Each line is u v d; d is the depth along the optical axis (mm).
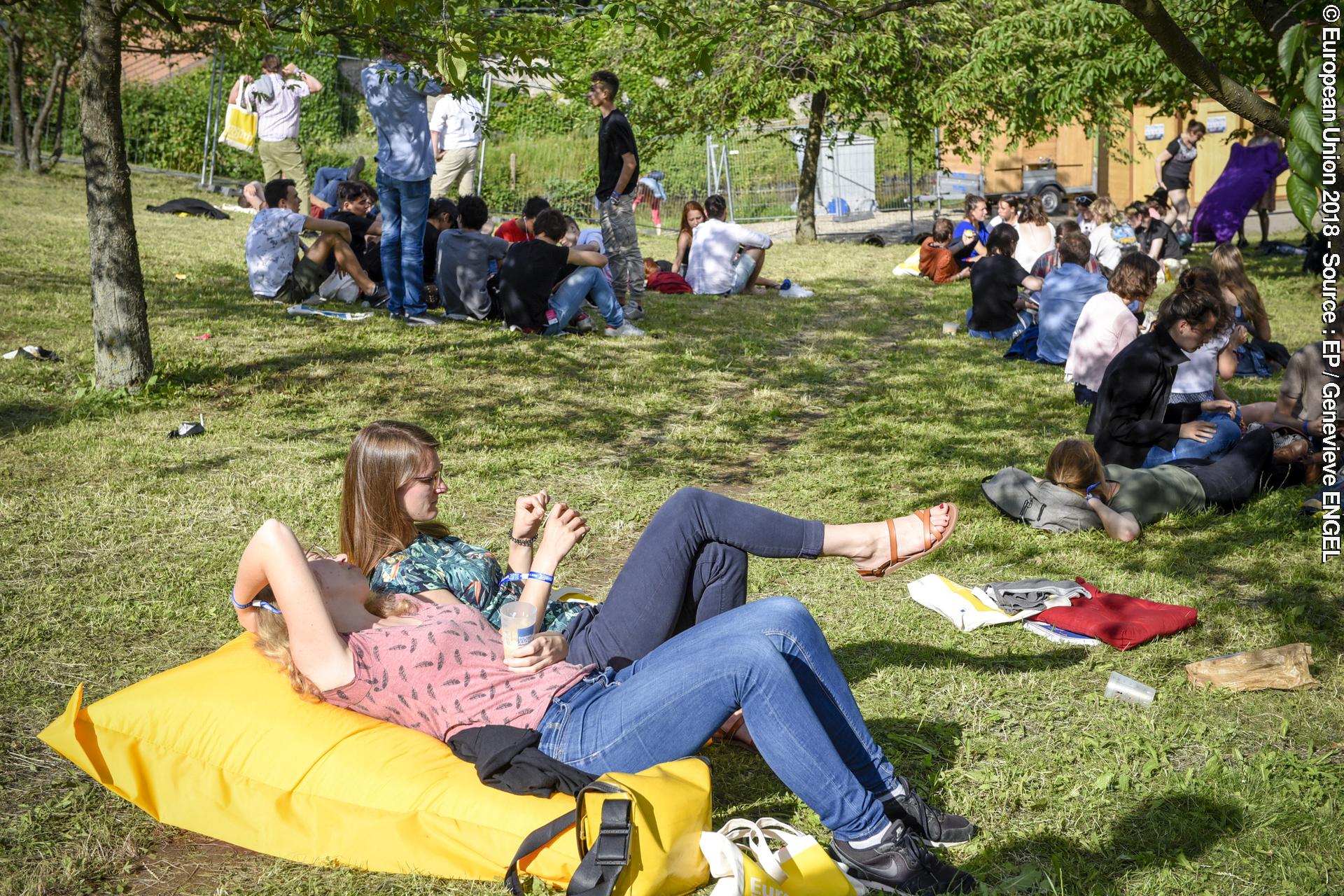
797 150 22141
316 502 5746
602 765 2871
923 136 19547
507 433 7176
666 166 23188
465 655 3002
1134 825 3164
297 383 7941
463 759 2918
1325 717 3777
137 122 21359
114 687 3877
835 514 5941
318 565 3109
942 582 4836
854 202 23969
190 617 4422
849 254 17750
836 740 2963
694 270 13477
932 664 4191
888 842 2809
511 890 2656
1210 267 9180
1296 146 2043
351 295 10609
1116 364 6285
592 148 22406
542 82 21984
